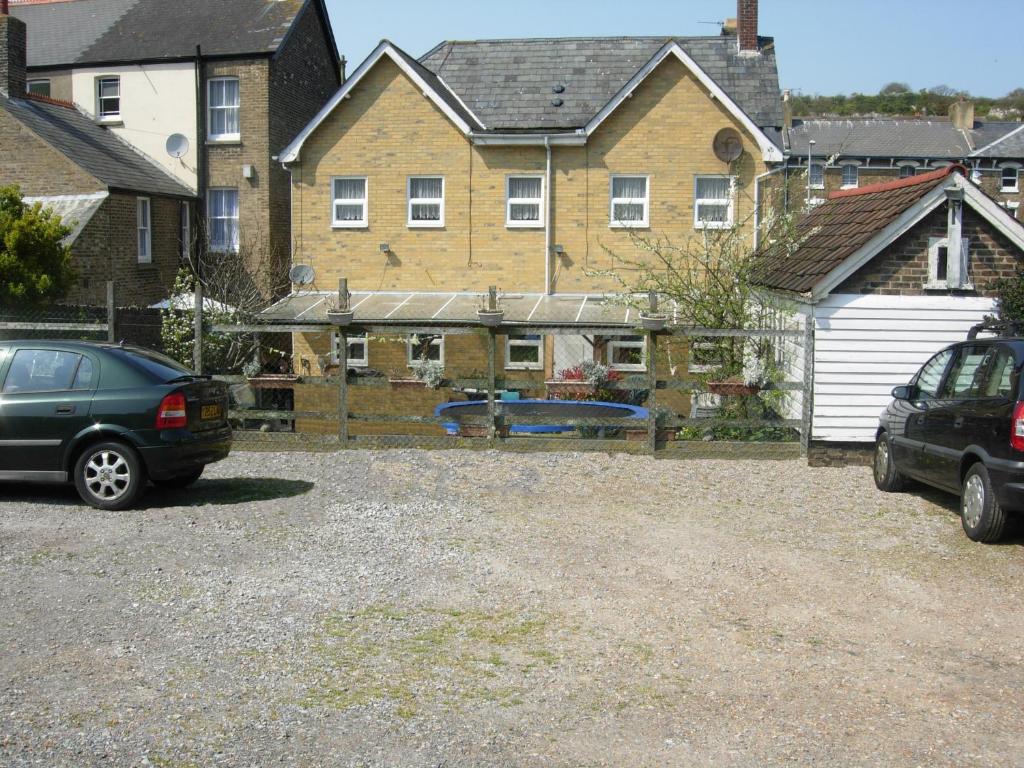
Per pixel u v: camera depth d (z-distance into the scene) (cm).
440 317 2144
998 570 848
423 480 1193
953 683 609
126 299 2436
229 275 2433
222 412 1133
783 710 567
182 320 2039
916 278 1322
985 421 917
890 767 498
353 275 2438
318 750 507
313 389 2203
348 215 2450
